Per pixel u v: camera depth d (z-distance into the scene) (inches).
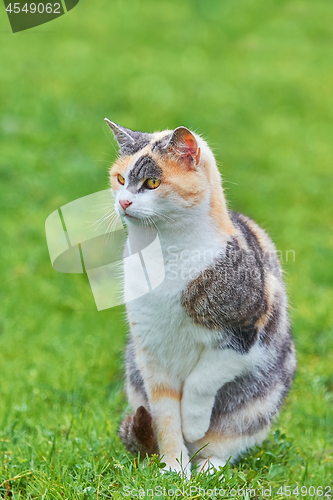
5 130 529.0
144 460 188.7
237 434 202.7
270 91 653.3
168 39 778.2
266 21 851.4
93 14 825.5
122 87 627.5
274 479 193.9
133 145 187.6
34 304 349.1
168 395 193.2
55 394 266.2
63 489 173.3
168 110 585.0
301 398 276.4
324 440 235.8
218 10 866.8
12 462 193.8
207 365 185.6
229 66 710.5
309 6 887.7
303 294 358.9
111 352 303.6
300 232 431.5
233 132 570.3
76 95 600.7
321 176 514.9
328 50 765.3
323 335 326.6
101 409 250.7
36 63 663.8
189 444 201.3
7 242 399.9
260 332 188.9
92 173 477.4
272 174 513.7
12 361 296.5
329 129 591.5
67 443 208.1
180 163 176.4
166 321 182.1
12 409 246.7
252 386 199.5
